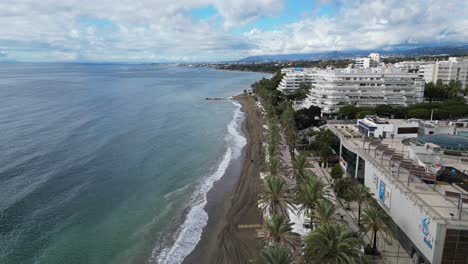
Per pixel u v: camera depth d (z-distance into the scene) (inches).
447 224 1229.1
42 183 2554.1
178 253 1743.4
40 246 1786.4
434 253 1269.7
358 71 5064.0
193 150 3577.8
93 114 5349.4
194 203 2315.5
